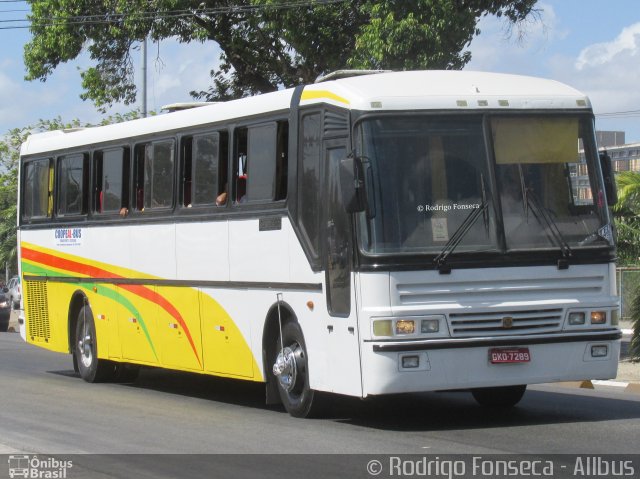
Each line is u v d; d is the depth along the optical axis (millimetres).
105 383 16984
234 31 25875
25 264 18922
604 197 11469
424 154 10945
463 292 10789
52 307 18031
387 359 10531
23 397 14969
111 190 16203
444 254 10750
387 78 11562
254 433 11203
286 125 12383
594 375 11188
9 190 55812
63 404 14102
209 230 13688
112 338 16234
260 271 12664
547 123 11367
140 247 15328
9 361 21406
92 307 16766
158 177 14930
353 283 10828
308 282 11719
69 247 17391
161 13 25094
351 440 10578
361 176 10570
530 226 11070
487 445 10102
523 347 10883
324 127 11531
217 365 13656
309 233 11734
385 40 22328
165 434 11297
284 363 12211
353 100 11070
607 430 10992
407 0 22453
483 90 11344
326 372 11422
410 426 11500
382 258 10633
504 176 11109
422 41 22391
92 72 27016
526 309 10922
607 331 11227
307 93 11953
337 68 24891
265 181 12617
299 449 10117
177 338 14500
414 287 10695
